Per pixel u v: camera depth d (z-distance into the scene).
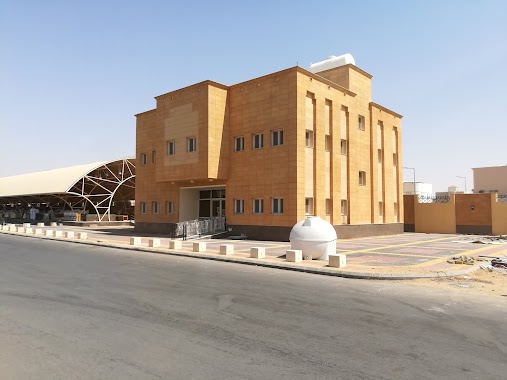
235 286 10.53
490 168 58.03
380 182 33.56
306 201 25.44
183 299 8.86
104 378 4.55
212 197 31.42
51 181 49.41
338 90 28.47
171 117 29.39
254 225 26.05
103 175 51.62
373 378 4.61
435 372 4.81
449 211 36.22
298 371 4.79
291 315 7.49
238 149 27.67
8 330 6.43
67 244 24.19
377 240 26.91
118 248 21.67
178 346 5.68
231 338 6.07
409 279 11.70
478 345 5.83
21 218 59.00
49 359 5.15
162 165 29.83
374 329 6.61
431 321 7.14
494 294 9.60
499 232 33.41
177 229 26.92
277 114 25.33
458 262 14.48
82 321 7.00
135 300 8.74
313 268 13.13
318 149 26.08
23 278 11.66
